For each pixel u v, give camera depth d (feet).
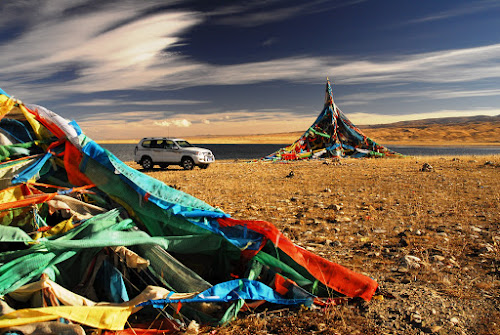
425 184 46.68
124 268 14.79
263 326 13.66
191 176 65.51
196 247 16.52
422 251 21.58
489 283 17.01
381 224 27.94
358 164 82.33
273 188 47.73
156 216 16.83
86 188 17.20
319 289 16.24
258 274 16.28
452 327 13.41
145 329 13.10
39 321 11.52
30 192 15.94
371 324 13.80
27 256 13.25
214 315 14.26
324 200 38.34
